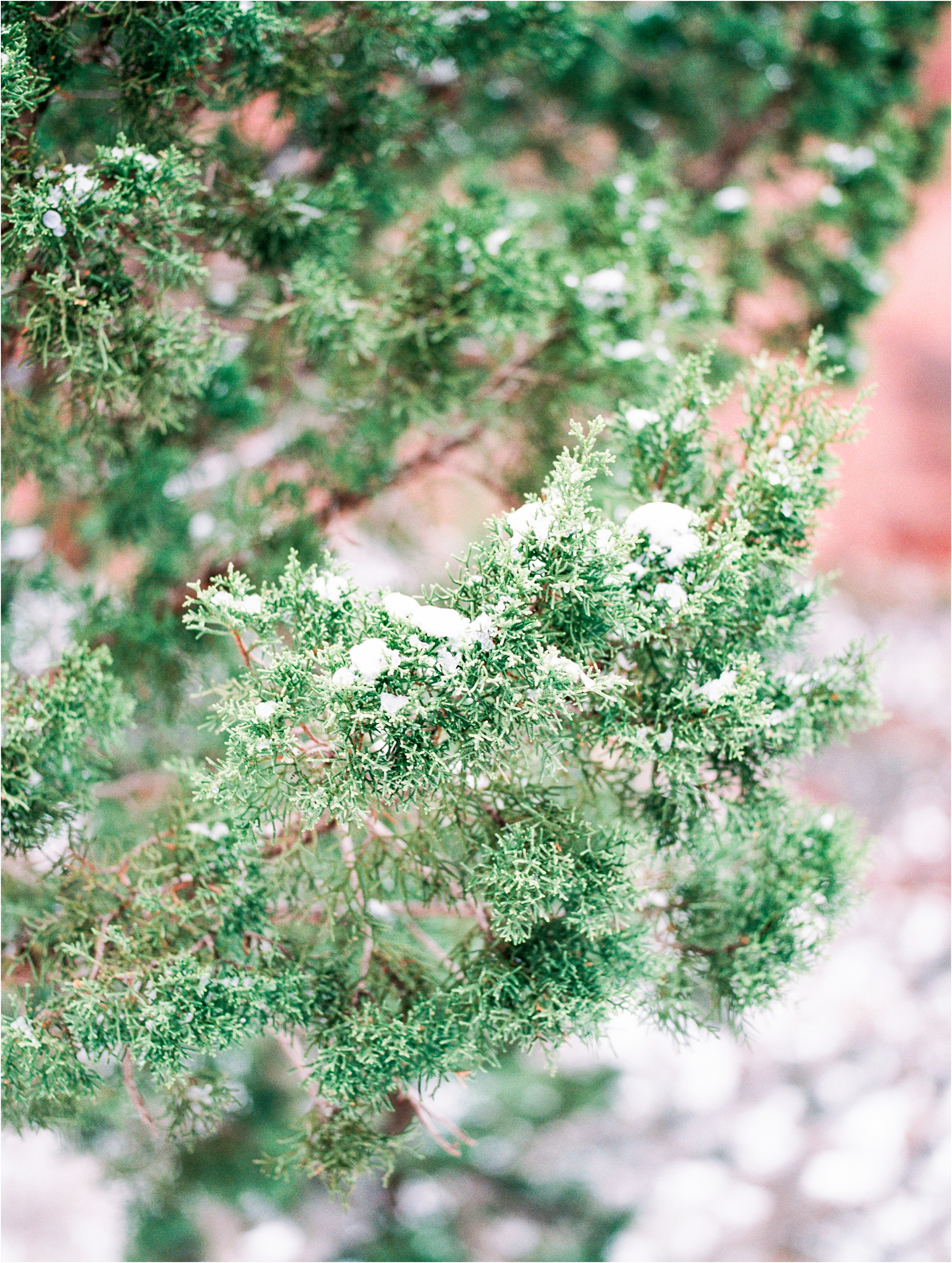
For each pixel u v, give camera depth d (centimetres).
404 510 123
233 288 106
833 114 129
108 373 90
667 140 140
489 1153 158
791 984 87
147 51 89
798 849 89
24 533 109
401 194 105
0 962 90
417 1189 143
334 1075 83
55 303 87
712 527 82
